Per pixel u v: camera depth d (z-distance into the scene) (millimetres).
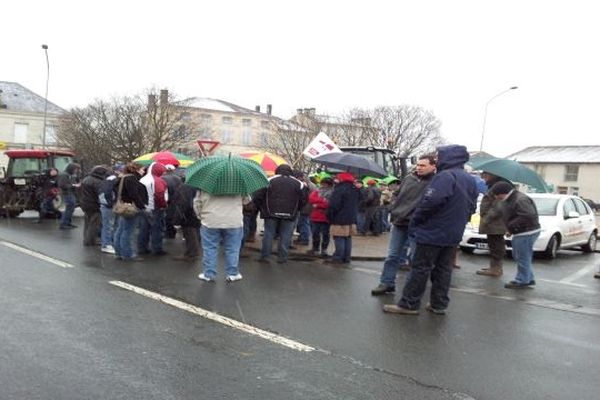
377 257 11523
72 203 14438
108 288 7621
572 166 68000
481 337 6168
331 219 10641
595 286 10188
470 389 4637
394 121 54094
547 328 6707
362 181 16125
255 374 4738
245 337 5742
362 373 4887
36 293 7105
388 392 4496
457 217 6820
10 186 17016
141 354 5082
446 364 5223
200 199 8484
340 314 6852
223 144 76438
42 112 59500
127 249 9977
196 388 4383
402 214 7875
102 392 4223
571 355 5672
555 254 14070
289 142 53375
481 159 11242
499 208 10305
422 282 6961
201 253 11086
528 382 4855
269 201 10250
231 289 7957
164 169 10602
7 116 57969
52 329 5668
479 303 7914
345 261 10750
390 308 7023
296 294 7844
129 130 43156
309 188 12266
